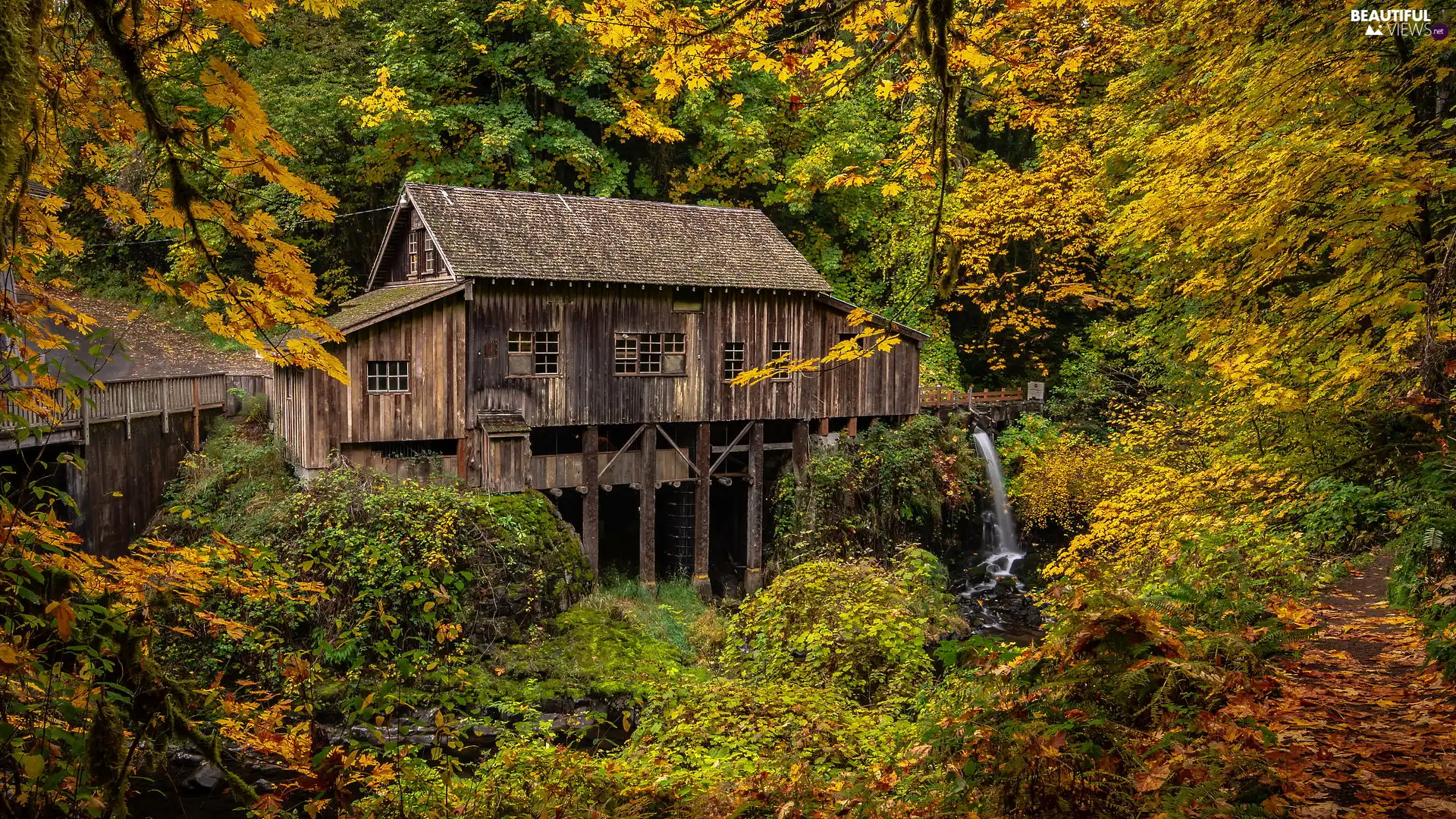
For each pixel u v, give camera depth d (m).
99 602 2.73
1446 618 4.84
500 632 13.26
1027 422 23.95
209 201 2.15
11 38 1.77
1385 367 6.36
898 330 20.86
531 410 16.81
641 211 19.00
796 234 26.47
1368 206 6.17
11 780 2.37
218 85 1.94
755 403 19.20
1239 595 5.14
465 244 16.05
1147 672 3.56
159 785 8.61
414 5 21.17
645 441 18.09
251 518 13.91
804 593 8.61
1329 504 7.41
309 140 20.98
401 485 14.41
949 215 23.42
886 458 20.03
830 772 4.98
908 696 7.04
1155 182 8.31
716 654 14.34
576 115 22.75
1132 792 2.92
